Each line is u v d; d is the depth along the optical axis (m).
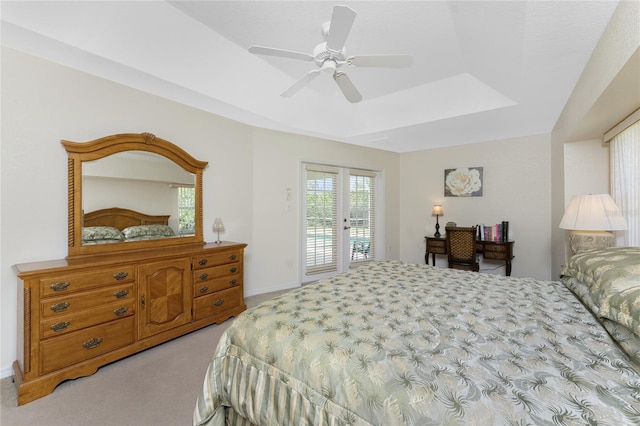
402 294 1.67
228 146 3.60
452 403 0.76
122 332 2.21
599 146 2.96
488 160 4.62
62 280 1.92
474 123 3.73
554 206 3.79
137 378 2.00
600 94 1.88
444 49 2.60
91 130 2.45
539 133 4.15
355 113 4.20
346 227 5.03
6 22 1.75
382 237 5.42
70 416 1.63
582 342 1.07
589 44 1.92
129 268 2.26
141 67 2.35
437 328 1.21
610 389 0.79
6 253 2.04
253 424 1.23
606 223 2.24
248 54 2.76
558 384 0.81
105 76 2.46
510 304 1.50
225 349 1.34
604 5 1.55
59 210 2.27
